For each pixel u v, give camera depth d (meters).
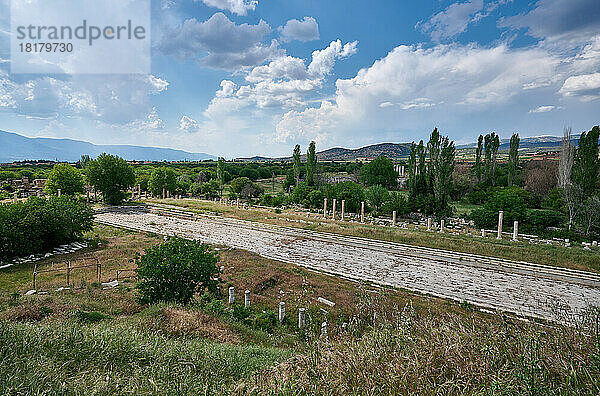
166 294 11.69
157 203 51.03
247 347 7.46
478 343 3.65
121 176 49.09
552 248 22.47
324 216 39.66
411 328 4.44
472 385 3.07
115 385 4.11
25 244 20.95
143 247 23.98
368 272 19.08
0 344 4.94
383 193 46.03
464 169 72.50
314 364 3.83
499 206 31.59
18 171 83.44
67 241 25.16
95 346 5.47
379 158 74.56
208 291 14.24
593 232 28.34
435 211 40.41
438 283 17.12
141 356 5.48
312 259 21.86
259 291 15.30
